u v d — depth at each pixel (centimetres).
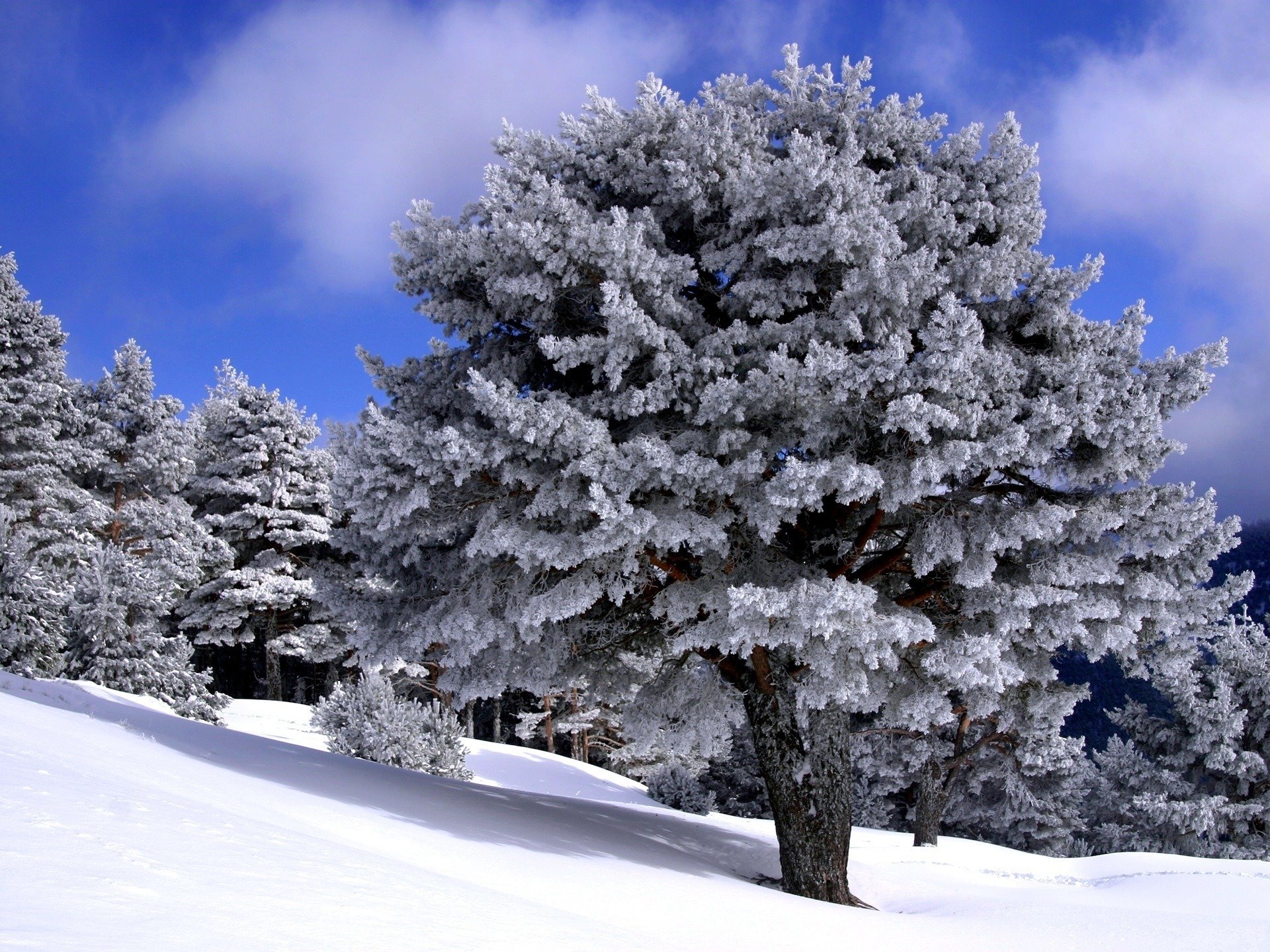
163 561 3080
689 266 1017
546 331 1079
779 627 896
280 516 4044
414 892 417
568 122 1146
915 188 1095
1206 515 994
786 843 1118
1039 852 3238
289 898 315
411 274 1127
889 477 918
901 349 859
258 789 779
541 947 343
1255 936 834
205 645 4459
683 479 914
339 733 2238
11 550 2172
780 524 1073
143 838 351
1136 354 1060
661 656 1404
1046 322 1091
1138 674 1201
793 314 1048
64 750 589
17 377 3509
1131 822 3328
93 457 3659
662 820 1582
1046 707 1212
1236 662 3048
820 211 938
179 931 228
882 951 643
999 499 1083
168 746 952
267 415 4138
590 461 889
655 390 952
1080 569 989
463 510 1064
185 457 4006
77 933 201
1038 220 1112
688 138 1044
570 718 3716
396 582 1245
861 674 905
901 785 3056
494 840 860
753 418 972
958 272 1009
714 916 688
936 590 1155
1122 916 937
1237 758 2936
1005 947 723
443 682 1221
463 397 1086
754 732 1170
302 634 3984
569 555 923
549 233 924
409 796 1049
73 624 2394
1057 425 933
